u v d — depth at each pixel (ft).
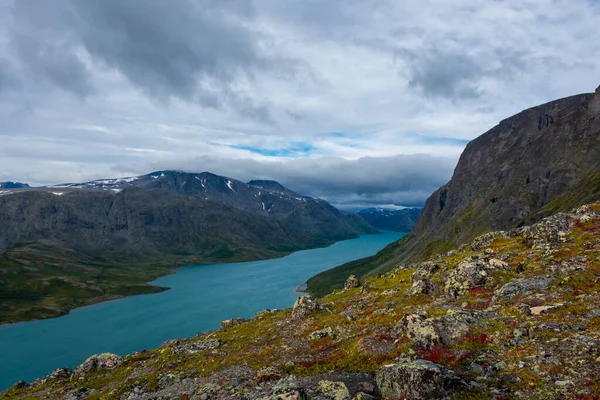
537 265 131.03
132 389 123.54
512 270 130.93
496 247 185.26
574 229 158.81
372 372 88.63
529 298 100.99
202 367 127.95
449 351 84.12
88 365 176.24
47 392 157.38
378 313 136.56
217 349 150.20
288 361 112.47
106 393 129.90
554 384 62.90
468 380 68.49
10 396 169.48
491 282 124.88
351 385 84.84
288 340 137.18
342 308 171.32
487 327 90.07
